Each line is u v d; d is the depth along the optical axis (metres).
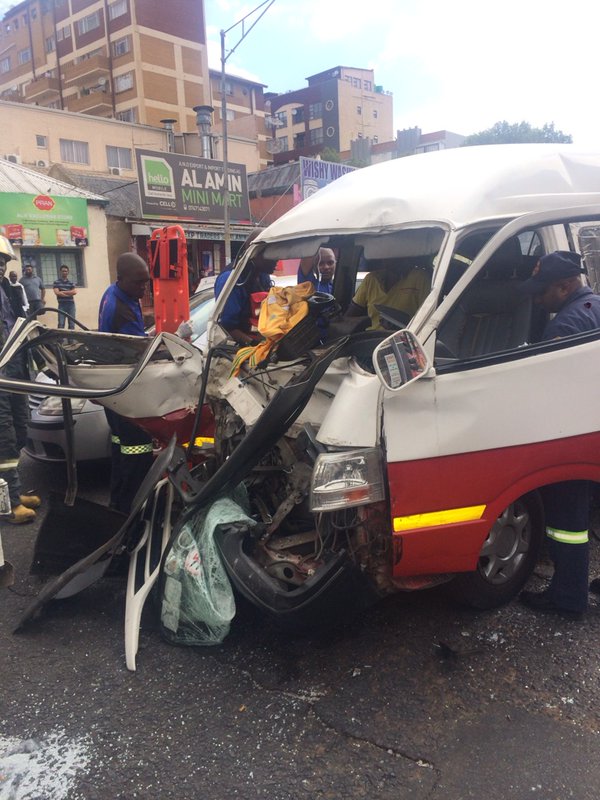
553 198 3.06
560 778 2.29
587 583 3.23
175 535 3.22
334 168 27.47
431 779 2.30
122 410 3.84
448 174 3.08
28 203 17.62
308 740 2.51
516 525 3.27
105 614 3.48
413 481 2.70
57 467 6.04
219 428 3.68
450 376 2.75
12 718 2.68
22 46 65.75
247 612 3.41
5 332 5.09
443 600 3.47
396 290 3.73
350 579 2.70
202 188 22.45
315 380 2.87
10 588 3.78
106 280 19.77
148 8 54.47
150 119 55.59
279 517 3.07
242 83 71.44
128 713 2.70
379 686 2.81
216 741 2.53
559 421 2.96
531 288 3.25
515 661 2.96
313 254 3.40
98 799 2.26
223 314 4.10
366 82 88.88
